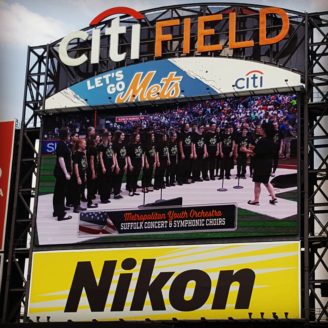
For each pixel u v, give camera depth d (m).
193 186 50.50
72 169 53.00
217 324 47.94
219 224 49.22
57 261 51.41
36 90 56.16
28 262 52.06
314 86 50.88
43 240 52.03
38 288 51.12
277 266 47.53
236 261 48.28
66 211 52.34
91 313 49.91
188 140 51.38
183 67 52.88
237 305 47.53
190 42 54.72
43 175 53.34
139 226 50.69
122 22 55.59
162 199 50.81
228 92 51.34
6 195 53.78
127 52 55.97
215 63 52.31
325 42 51.47
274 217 48.41
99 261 50.72
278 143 49.59
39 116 54.75
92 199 52.12
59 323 44.75
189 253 49.25
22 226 55.47
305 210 48.12
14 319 52.62
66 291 50.69
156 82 53.16
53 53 56.53
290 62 52.16
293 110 49.94
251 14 53.44
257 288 47.47
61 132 53.97
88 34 56.19
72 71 56.28
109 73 54.34
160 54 54.16
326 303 47.72
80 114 54.03
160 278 49.28
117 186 51.94
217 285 48.19
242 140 50.31
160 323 44.59
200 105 51.88
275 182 49.00
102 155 52.78
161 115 52.47
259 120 50.38
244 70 51.59
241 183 49.66
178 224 50.00
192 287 48.56
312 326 46.06
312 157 51.03
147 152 51.97
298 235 47.69
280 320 46.16
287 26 51.91
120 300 49.59
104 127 53.31
